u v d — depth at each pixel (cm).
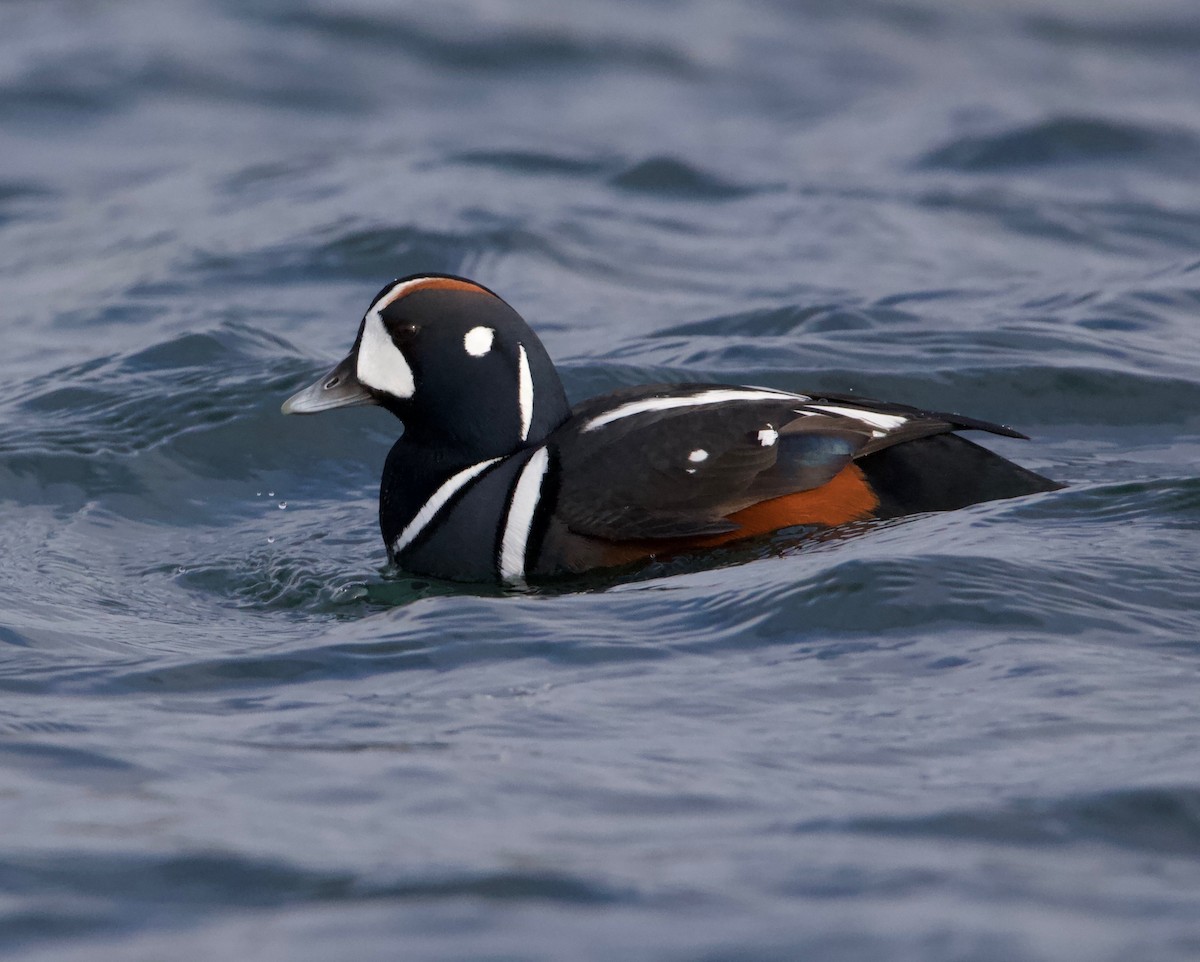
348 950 486
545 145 2508
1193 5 3700
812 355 1506
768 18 3509
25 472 1303
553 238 2008
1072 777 616
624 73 3103
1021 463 1238
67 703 766
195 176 2455
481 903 517
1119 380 1416
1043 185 2250
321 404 1127
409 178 2317
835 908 504
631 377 1470
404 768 650
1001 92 2953
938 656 768
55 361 1628
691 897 517
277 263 1953
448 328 1104
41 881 541
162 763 664
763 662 779
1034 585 846
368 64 3103
